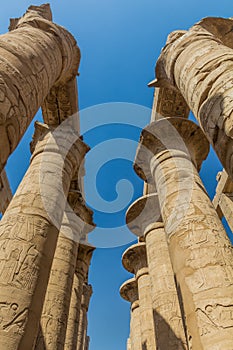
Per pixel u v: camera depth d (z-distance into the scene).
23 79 5.33
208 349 4.29
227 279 5.02
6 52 5.47
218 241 5.79
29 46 6.39
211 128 5.20
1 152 4.25
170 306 9.72
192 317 4.86
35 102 5.66
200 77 6.00
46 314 8.80
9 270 5.16
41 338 8.26
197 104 5.86
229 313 4.55
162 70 8.88
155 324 9.69
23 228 5.97
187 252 5.74
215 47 6.64
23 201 6.71
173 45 8.02
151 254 11.68
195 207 6.66
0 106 4.35
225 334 4.30
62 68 8.48
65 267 10.43
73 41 9.59
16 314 4.66
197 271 5.32
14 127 4.62
